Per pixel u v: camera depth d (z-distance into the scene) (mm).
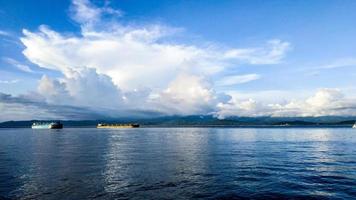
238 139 108562
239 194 24906
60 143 87500
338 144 80562
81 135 153250
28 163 42250
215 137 126000
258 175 32719
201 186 27516
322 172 34656
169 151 60125
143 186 27500
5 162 43375
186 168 37406
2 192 25359
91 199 23391
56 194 24766
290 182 29172
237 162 42844
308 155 52094
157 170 35969
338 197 23953
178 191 25766
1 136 145750
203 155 52031
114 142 91688
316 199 23500
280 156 50406
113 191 25703
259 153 55562
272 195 24578
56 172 34688
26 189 26328
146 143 86375
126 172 34594
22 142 93312
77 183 28703
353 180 30156
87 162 43156
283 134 159250
